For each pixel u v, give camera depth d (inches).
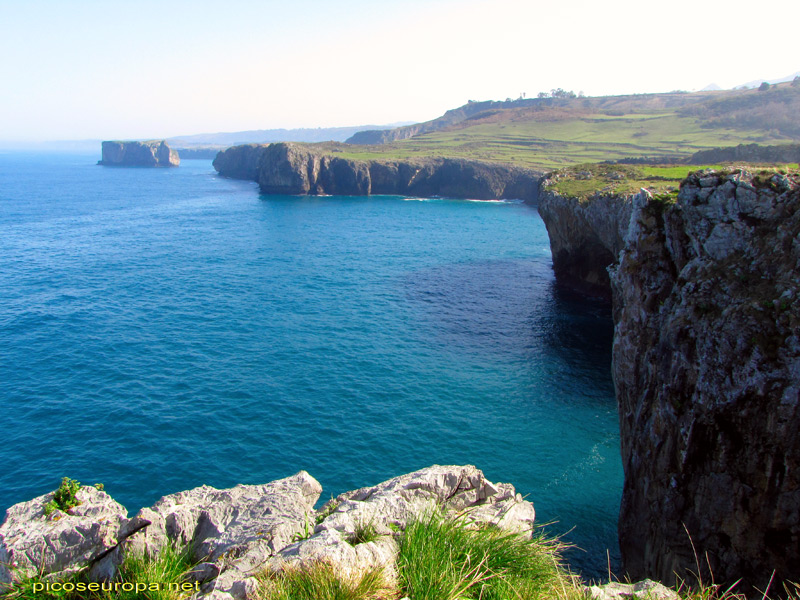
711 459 759.7
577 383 1692.9
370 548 371.9
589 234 2600.9
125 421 1386.6
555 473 1242.0
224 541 395.9
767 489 709.3
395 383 1651.1
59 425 1360.7
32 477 1163.3
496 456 1296.8
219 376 1656.0
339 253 3484.3
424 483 506.6
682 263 904.3
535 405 1549.0
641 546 893.8
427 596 331.9
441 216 5255.9
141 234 4035.4
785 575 697.0
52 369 1673.2
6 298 2351.1
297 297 2502.5
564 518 1096.2
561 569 431.8
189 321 2143.2
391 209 5743.1
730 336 751.7
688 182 892.0
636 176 3080.7
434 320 2246.6
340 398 1540.4
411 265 3206.2
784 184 801.6
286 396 1539.1
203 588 355.3
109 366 1706.4
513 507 498.3
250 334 2018.9
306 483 487.2
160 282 2691.9
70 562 366.0
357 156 7795.3
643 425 899.4
